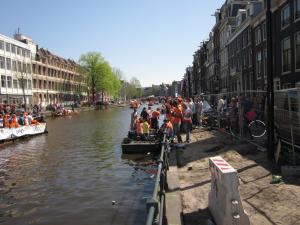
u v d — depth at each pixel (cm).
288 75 2744
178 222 618
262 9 3341
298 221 583
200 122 2252
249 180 849
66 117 5622
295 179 829
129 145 1770
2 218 919
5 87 6081
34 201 1048
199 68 9812
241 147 1346
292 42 2650
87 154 1831
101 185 1194
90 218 896
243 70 4325
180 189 829
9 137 2447
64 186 1200
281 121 1148
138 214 908
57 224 867
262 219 602
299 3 2527
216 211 603
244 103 1580
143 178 1269
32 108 5931
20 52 6781
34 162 1673
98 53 9450
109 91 10119
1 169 1531
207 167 1055
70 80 10044
